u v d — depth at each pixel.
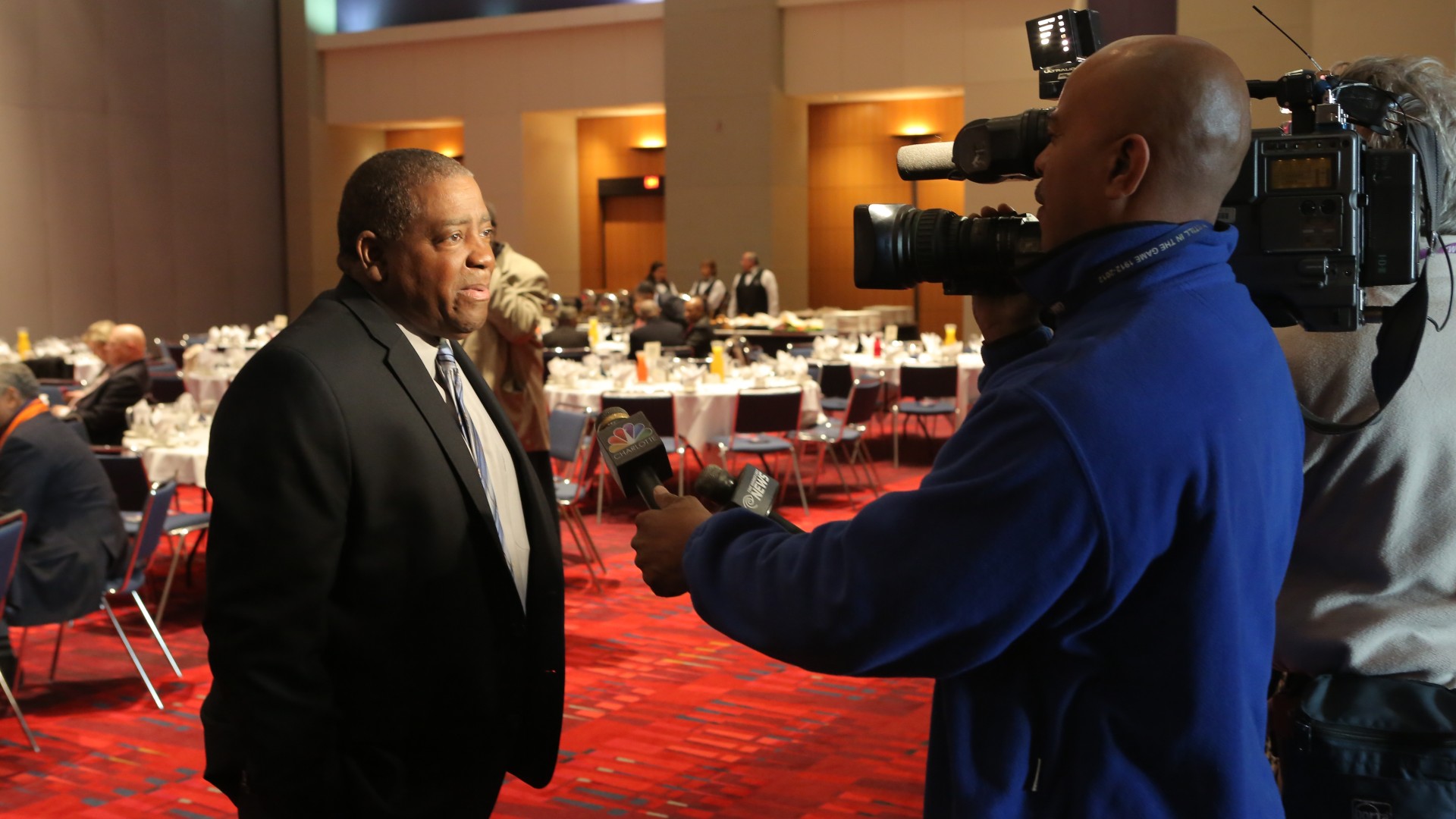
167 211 16.09
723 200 15.39
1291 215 1.38
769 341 12.41
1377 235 1.41
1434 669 1.55
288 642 1.57
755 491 1.35
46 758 3.70
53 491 4.01
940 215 1.36
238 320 17.00
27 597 3.93
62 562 3.98
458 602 1.69
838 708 4.06
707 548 1.28
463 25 16.70
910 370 8.55
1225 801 1.10
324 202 17.70
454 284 1.74
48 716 4.06
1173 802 1.12
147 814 3.30
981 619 1.08
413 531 1.66
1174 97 1.15
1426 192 1.54
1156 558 1.12
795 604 1.17
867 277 1.38
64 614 3.99
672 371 7.86
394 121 17.42
